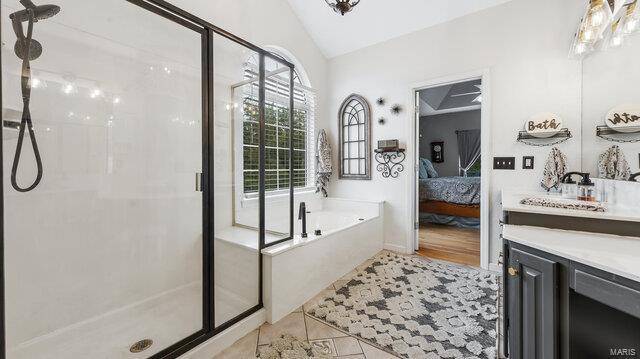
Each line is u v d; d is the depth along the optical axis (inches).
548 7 91.8
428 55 117.6
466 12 107.0
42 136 56.6
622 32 62.5
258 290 72.0
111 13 65.7
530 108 95.1
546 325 41.7
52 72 57.3
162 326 65.7
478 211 167.3
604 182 64.9
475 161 264.1
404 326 68.2
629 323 39.8
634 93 60.5
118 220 68.9
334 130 149.9
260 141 84.4
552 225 54.1
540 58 93.4
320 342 62.7
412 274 100.5
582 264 37.1
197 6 85.6
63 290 60.1
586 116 81.0
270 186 99.4
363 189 139.9
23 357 54.7
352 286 91.0
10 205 52.9
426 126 290.0
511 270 49.1
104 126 65.8
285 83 105.7
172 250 79.5
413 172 124.9
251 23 105.1
